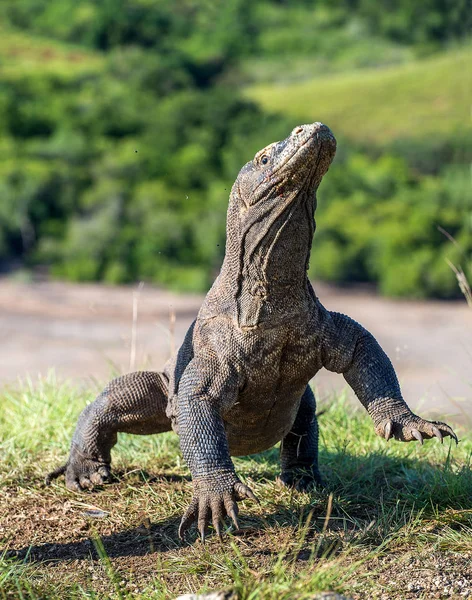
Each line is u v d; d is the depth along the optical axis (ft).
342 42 614.34
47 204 264.52
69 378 50.62
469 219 246.47
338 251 238.68
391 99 408.87
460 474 33.04
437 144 330.75
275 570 25.17
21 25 589.73
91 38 572.92
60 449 39.04
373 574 26.63
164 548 29.58
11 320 169.68
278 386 30.22
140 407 34.04
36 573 27.81
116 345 139.74
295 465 34.12
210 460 28.25
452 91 391.86
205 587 25.48
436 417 45.83
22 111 334.03
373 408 29.60
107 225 246.88
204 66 565.94
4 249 252.21
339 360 30.04
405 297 218.59
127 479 35.63
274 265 28.60
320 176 27.94
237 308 29.35
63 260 242.58
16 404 43.88
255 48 612.29
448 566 27.07
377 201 269.64
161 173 288.71
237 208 29.37
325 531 29.84
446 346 148.87
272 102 447.42
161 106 339.36
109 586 26.96
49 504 33.71
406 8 517.96
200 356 29.60
